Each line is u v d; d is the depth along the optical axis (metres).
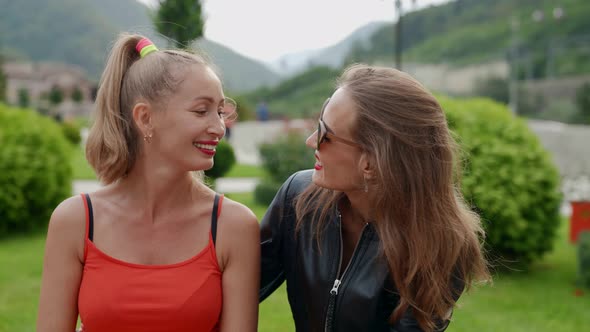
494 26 56.56
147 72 1.76
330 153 1.85
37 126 8.48
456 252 1.86
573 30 48.94
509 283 5.89
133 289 1.75
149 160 1.80
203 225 1.84
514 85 35.28
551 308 5.12
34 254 6.85
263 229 2.10
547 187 6.23
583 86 35.50
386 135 1.79
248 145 22.17
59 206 1.83
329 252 1.94
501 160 6.07
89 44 110.25
